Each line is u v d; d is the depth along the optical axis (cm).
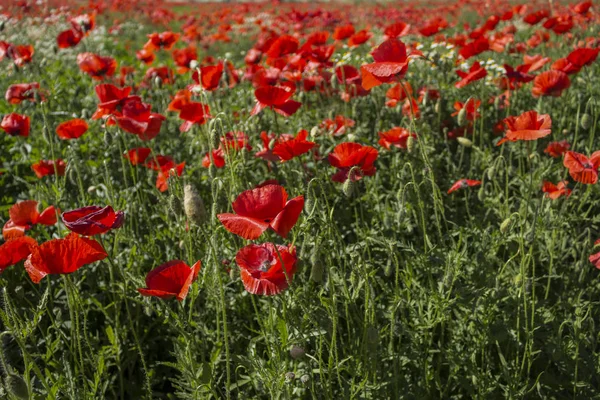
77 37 668
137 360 365
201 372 274
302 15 1122
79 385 332
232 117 563
